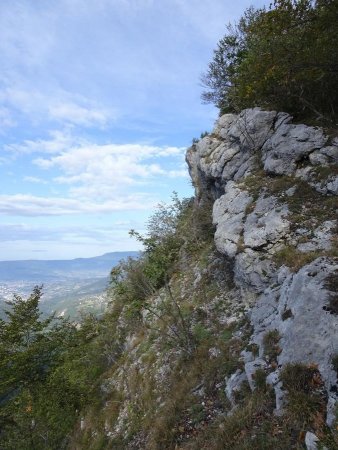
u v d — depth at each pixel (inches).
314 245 435.2
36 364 782.5
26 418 755.4
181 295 677.9
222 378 374.9
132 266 781.3
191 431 340.8
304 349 276.8
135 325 791.7
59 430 741.9
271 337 329.1
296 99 748.6
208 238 816.3
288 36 636.7
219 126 905.5
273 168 625.9
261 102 818.2
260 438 247.6
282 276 422.3
